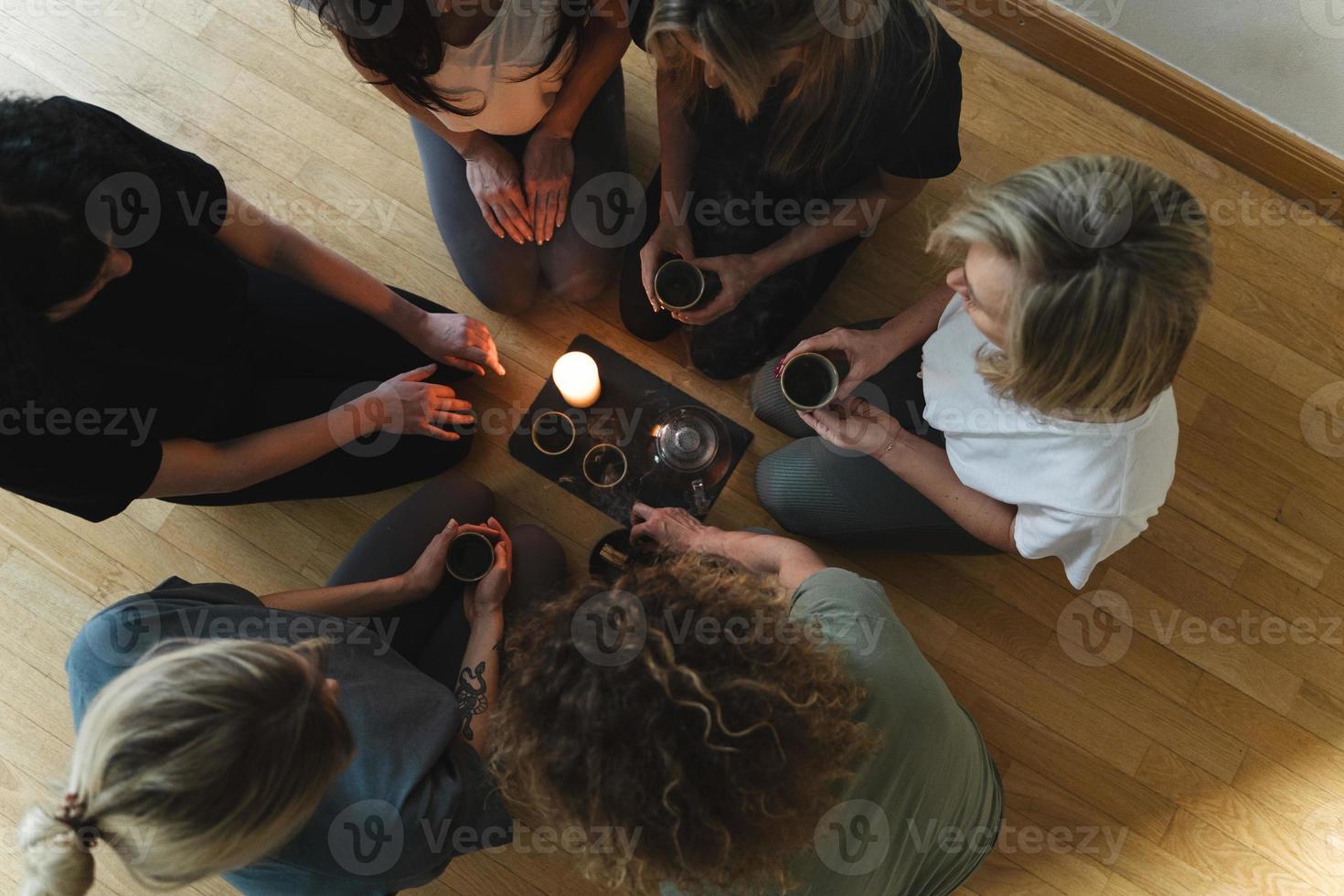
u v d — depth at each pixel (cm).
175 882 97
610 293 195
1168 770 180
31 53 201
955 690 183
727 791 79
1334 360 194
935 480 144
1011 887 176
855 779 99
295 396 167
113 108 200
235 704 89
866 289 196
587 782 81
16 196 102
